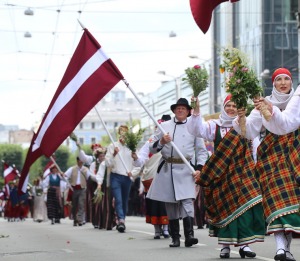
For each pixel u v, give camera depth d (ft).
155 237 62.28
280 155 37.37
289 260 37.22
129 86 53.16
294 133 37.24
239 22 239.09
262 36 219.61
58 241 62.54
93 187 89.35
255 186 42.09
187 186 51.34
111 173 72.18
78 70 54.49
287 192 36.81
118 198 72.13
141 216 135.74
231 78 38.04
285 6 219.20
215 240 58.75
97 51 54.19
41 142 55.36
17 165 535.19
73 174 96.63
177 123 51.75
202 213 77.82
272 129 35.83
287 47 219.00
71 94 54.54
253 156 43.75
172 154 51.39
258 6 221.25
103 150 87.40
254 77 37.93
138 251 50.26
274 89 37.60
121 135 72.69
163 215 61.11
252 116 39.01
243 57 38.06
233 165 42.42
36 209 128.88
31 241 63.05
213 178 42.63
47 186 107.55
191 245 52.47
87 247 55.16
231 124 44.04
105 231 76.23
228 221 42.39
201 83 44.45
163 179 51.70
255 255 43.68
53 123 54.75
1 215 217.56
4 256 48.67
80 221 96.27
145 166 63.31
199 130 44.47
